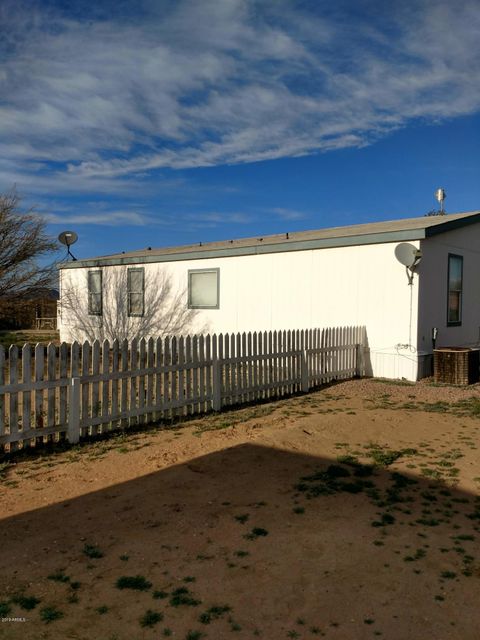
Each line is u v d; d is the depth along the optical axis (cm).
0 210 1551
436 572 323
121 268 1745
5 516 405
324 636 262
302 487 466
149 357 694
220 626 269
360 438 627
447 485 475
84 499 439
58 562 333
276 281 1338
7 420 642
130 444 601
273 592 300
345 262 1205
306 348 990
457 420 730
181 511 414
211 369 791
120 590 301
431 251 1139
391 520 398
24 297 1638
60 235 1694
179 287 1570
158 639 259
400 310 1120
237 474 500
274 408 818
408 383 1063
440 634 264
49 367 585
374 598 295
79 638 259
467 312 1306
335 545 358
